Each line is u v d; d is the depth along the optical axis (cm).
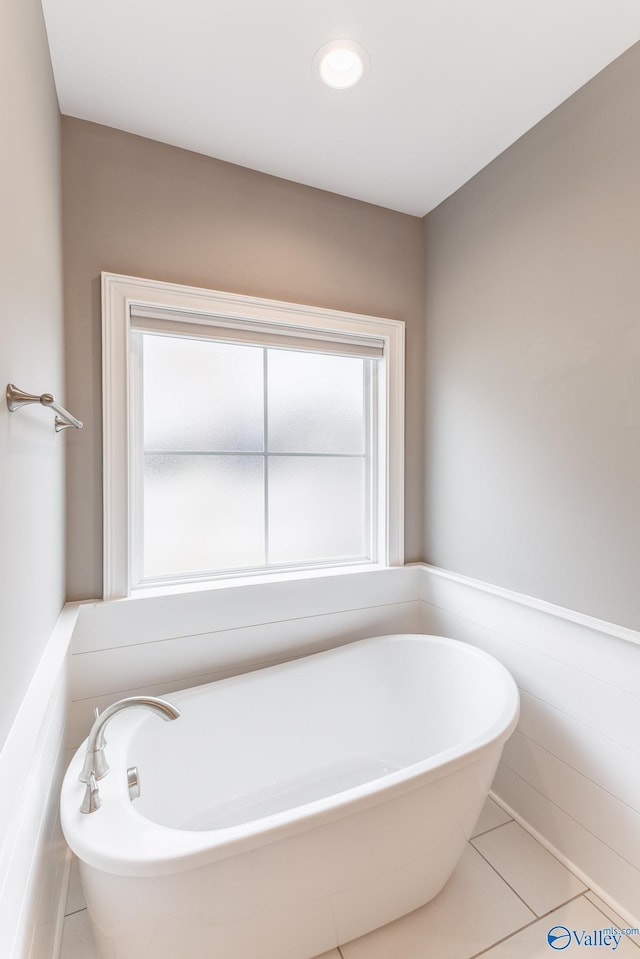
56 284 132
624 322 126
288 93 139
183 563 176
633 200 123
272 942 102
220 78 134
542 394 152
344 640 192
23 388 91
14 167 85
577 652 139
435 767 107
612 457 129
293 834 92
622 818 125
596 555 134
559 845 143
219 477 182
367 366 211
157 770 133
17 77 88
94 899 91
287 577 184
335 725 169
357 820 100
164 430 172
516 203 161
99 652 150
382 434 205
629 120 124
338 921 109
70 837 89
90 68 130
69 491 150
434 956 112
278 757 158
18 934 71
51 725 102
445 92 139
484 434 177
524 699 157
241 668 172
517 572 162
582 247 137
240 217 174
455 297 192
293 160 171
